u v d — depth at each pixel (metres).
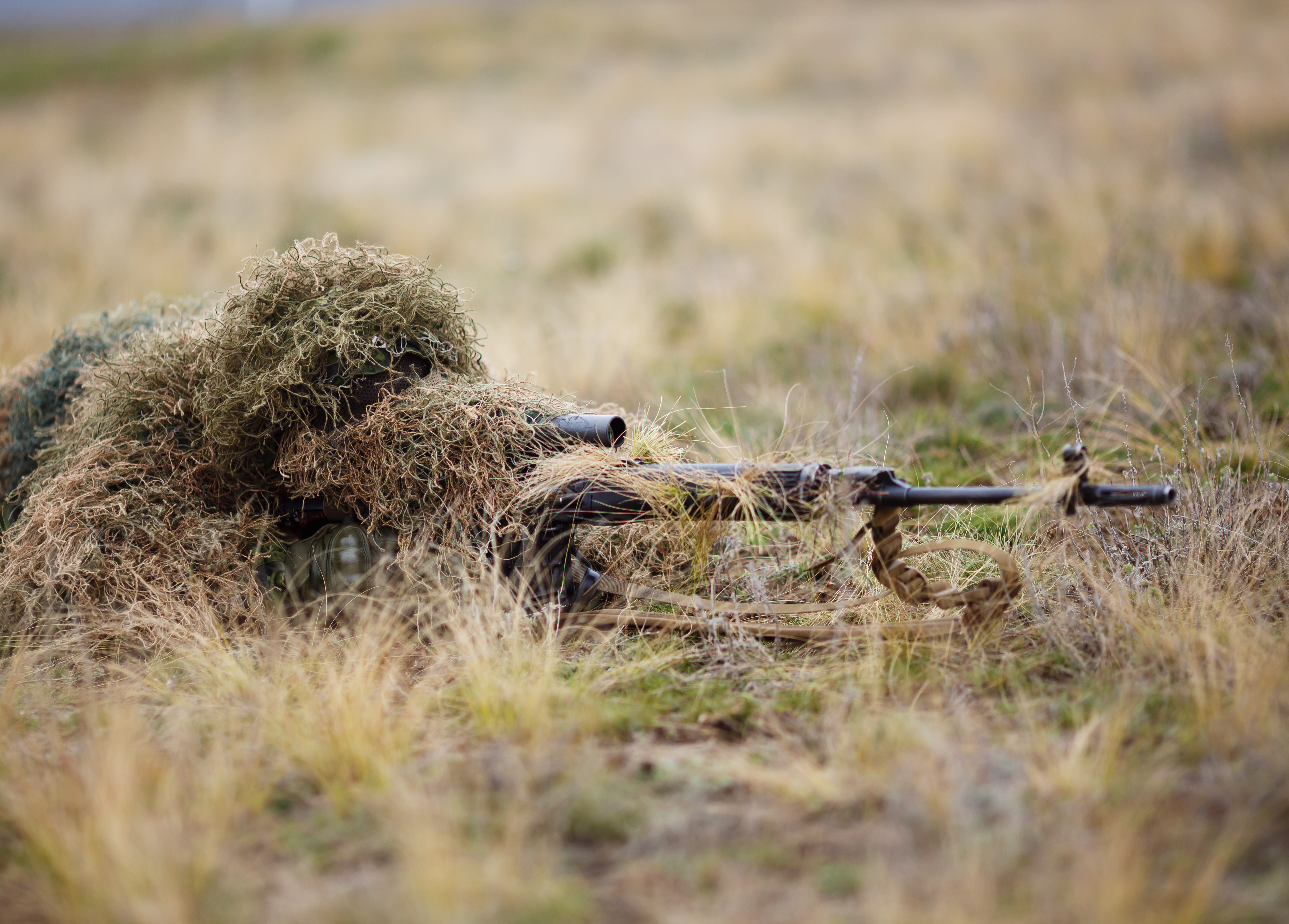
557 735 11.41
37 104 76.62
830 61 70.06
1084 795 9.94
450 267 39.03
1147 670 12.28
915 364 24.11
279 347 14.70
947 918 8.20
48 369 18.30
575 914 8.70
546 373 24.48
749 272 32.59
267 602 14.77
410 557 14.09
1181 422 19.31
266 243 41.44
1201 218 30.38
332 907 8.77
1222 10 63.69
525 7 102.00
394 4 111.06
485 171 51.62
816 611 13.75
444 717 12.29
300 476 14.74
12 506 17.75
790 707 12.24
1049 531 15.39
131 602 14.63
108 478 15.23
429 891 8.72
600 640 13.79
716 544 15.62
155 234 39.72
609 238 39.62
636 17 93.81
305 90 75.25
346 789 10.76
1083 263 28.39
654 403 23.16
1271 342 22.91
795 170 46.16
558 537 14.12
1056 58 60.22
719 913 8.56
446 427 14.20
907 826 9.55
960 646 13.02
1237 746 10.56
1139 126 42.81
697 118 58.38
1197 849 9.20
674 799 10.37
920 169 42.69
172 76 83.75
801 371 25.38
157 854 9.27
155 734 11.86
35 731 12.38
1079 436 17.30
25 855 10.05
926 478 16.98
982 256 30.48
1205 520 14.41
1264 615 13.11
